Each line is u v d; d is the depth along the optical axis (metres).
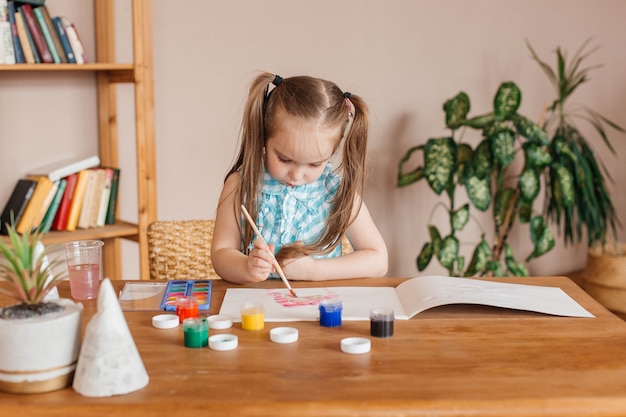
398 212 3.78
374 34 3.63
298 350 1.24
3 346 1.07
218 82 3.43
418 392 1.06
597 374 1.13
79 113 3.15
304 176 1.73
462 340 1.29
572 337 1.30
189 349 1.25
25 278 1.09
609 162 4.00
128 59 3.24
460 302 1.44
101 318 1.07
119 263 3.20
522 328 1.35
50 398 1.06
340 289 1.63
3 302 1.55
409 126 3.73
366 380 1.11
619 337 1.30
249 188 1.84
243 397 1.05
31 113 3.02
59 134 3.10
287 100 1.66
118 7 3.19
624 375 1.13
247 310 1.36
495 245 3.55
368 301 1.52
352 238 1.92
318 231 1.92
